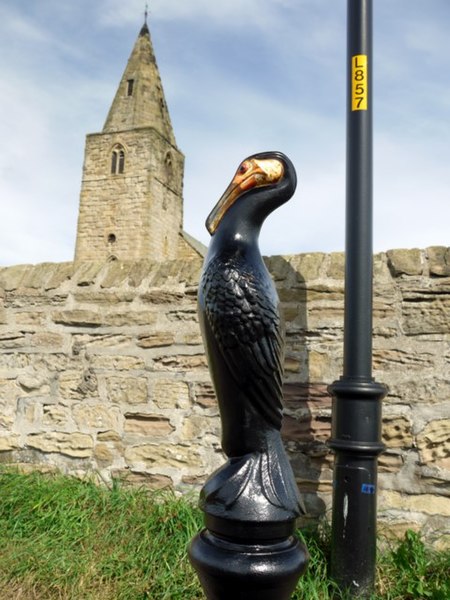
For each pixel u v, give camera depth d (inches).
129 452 145.1
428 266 126.4
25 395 157.2
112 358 150.1
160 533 116.7
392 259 129.5
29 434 154.9
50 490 134.6
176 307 145.7
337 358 130.8
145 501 132.7
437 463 120.7
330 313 132.5
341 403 107.1
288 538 66.7
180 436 141.4
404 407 124.4
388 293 128.5
